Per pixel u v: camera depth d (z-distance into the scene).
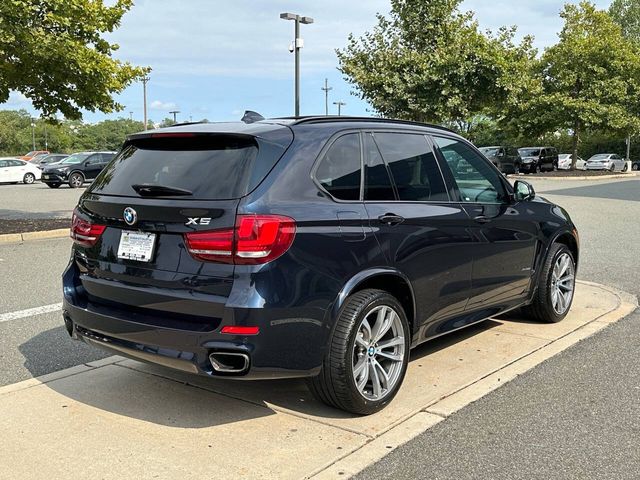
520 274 5.42
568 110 34.12
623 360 4.96
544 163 42.25
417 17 22.89
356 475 3.23
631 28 66.88
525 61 24.97
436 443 3.58
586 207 17.97
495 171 5.37
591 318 6.14
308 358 3.61
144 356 3.65
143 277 3.68
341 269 3.71
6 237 11.75
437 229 4.40
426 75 22.23
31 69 12.21
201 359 3.45
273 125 3.92
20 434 3.67
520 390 4.36
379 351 3.99
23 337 5.69
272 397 4.22
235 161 3.64
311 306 3.57
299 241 3.53
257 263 3.40
